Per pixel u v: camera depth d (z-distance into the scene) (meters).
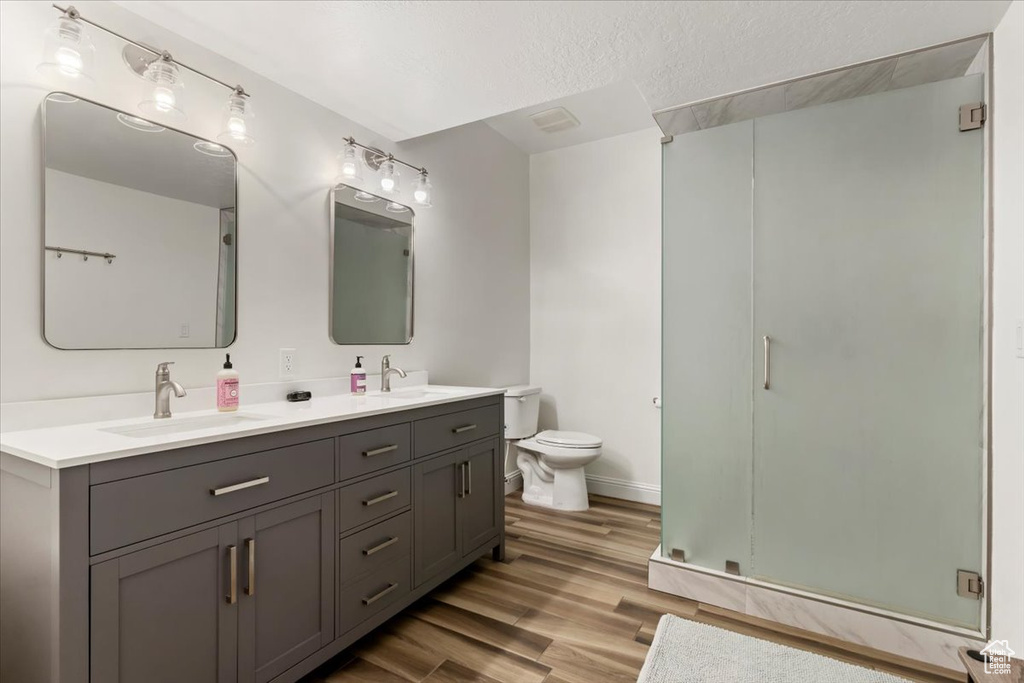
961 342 1.76
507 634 1.85
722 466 2.17
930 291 1.81
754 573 2.09
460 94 2.19
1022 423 1.48
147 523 1.13
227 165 1.88
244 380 1.92
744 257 2.14
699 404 2.23
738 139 2.16
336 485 1.61
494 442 2.49
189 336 1.75
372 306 2.52
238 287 1.91
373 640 1.80
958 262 1.77
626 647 1.78
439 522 2.09
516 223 3.84
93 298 1.52
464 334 3.21
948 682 1.61
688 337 2.26
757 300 2.11
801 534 2.01
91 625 1.04
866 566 1.89
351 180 2.36
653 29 1.74
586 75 2.05
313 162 2.22
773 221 2.08
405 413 1.91
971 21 1.67
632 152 3.58
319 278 2.24
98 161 1.54
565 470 3.32
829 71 2.03
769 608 1.99
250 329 1.95
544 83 2.11
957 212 1.77
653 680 1.58
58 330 1.44
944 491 1.78
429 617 1.97
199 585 1.24
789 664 1.68
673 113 2.41
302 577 1.50
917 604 1.81
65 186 1.46
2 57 1.35
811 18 1.67
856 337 1.93
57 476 1.00
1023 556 1.46
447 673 1.62
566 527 2.98
